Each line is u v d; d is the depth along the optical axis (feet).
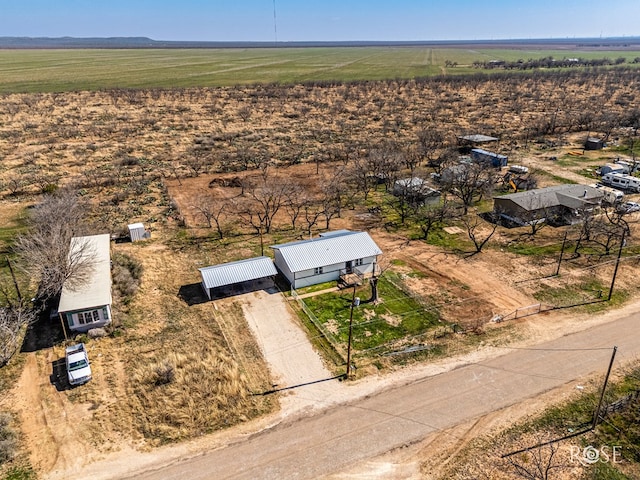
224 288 142.00
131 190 222.89
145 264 155.33
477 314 128.26
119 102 469.98
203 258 159.94
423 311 129.80
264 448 87.97
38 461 85.30
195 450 87.66
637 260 156.66
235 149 297.12
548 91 547.08
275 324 124.88
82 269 126.21
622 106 444.14
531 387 102.58
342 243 148.15
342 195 219.20
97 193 219.82
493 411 96.27
